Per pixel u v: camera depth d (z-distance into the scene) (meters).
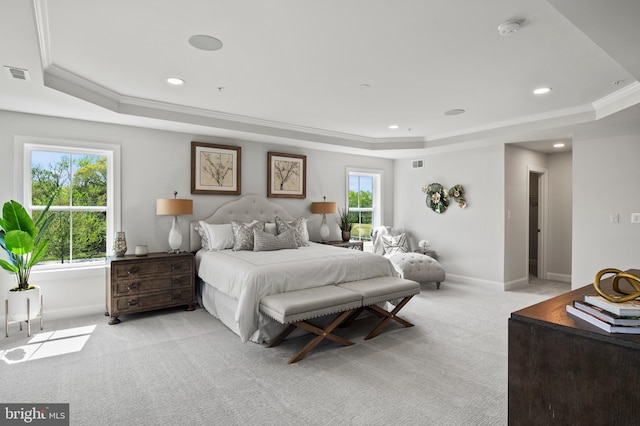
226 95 3.67
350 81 3.26
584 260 4.43
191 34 2.37
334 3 2.01
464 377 2.49
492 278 5.42
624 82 3.24
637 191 3.99
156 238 4.45
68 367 2.64
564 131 4.47
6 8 1.76
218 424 1.96
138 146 4.32
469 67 2.92
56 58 2.72
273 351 2.97
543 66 2.88
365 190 6.80
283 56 2.72
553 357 1.28
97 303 4.05
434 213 6.29
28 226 3.38
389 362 2.74
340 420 1.99
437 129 5.22
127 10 2.07
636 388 1.08
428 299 4.71
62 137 3.84
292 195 5.64
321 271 3.36
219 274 3.63
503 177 5.30
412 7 2.04
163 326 3.60
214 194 4.91
